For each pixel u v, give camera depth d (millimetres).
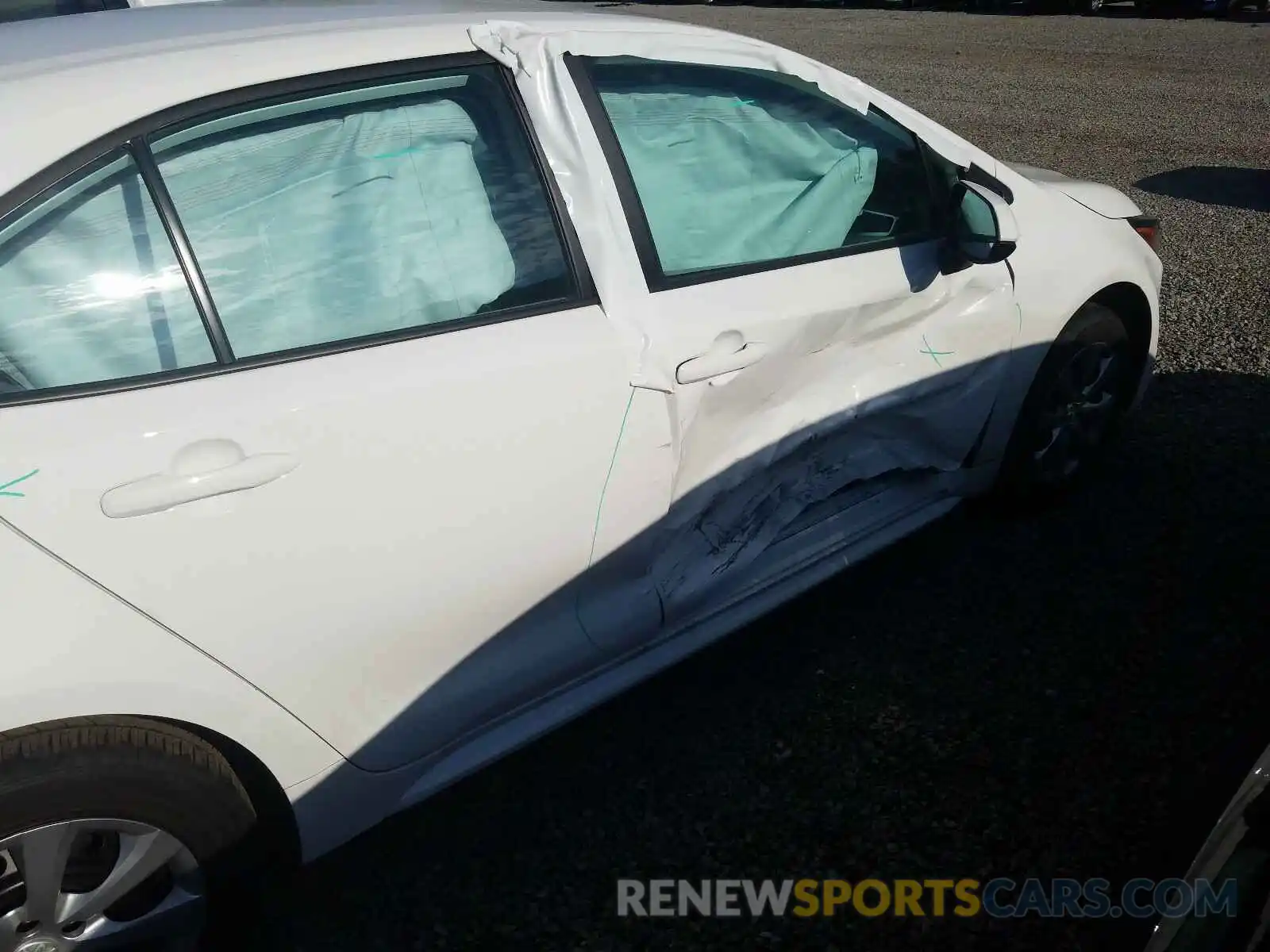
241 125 2096
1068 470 3773
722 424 2619
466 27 2393
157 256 1980
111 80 1994
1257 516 3777
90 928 1950
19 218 1851
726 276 2619
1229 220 7090
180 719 1943
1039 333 3355
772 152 2789
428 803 2689
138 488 1839
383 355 2141
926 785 2686
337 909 2406
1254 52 14461
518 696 2439
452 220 2307
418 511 2143
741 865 2492
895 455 3148
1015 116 10672
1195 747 2760
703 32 2717
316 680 2096
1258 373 4863
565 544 2383
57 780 1819
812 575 3049
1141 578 3453
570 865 2504
